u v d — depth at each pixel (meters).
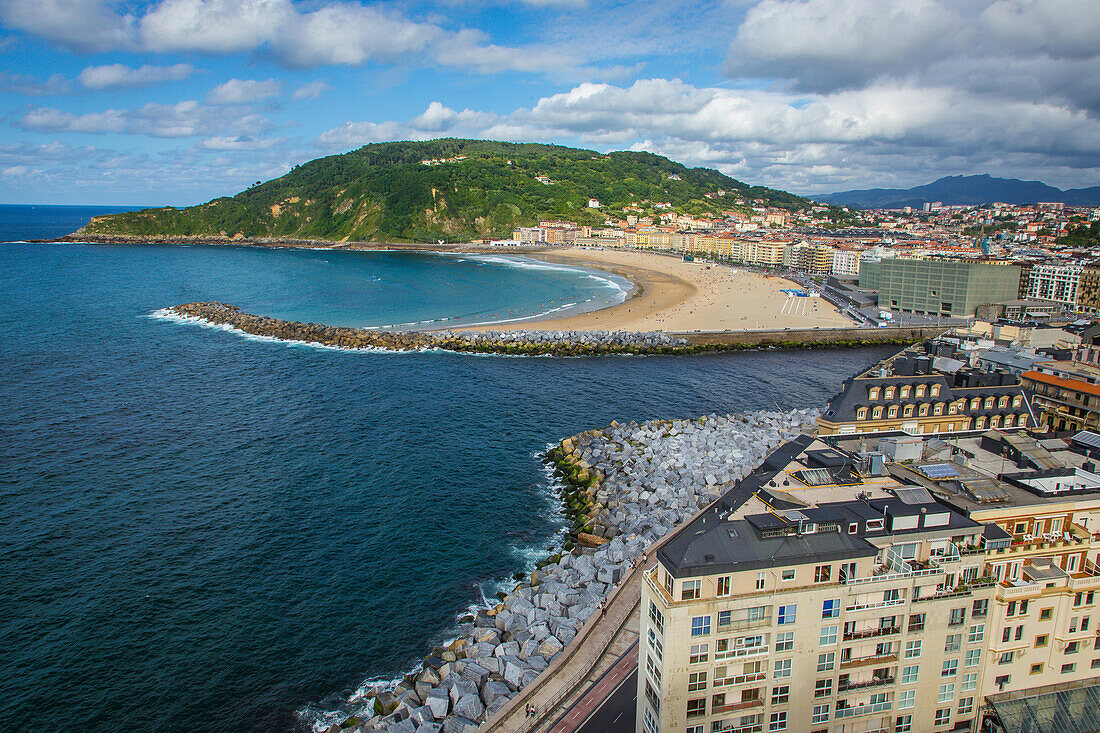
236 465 140.38
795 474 67.19
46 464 138.62
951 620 57.06
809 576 53.56
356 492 129.50
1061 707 60.00
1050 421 117.44
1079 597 59.59
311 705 78.56
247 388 194.62
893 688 57.09
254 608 95.06
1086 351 132.25
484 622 89.06
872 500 60.75
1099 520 62.09
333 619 93.19
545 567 101.94
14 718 75.31
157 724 75.50
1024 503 61.75
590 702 69.81
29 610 92.81
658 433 155.88
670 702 53.22
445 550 110.25
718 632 52.50
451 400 187.50
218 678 82.25
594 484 129.62
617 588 89.75
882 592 54.81
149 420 165.75
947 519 58.12
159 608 94.44
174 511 120.69
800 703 55.50
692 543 53.50
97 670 82.81
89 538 111.19
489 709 71.50
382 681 82.25
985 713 60.16
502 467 142.50
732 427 160.25
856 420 115.06
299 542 111.75
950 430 117.44
